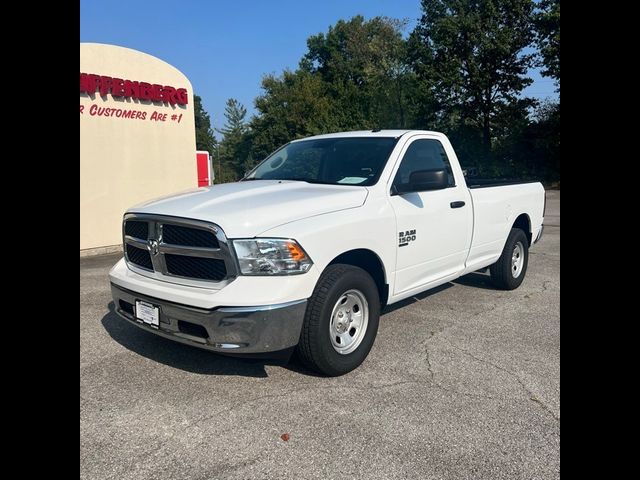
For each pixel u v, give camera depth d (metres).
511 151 36.25
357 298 3.96
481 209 5.64
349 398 3.53
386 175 4.42
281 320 3.35
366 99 44.91
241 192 4.09
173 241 3.64
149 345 4.55
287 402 3.47
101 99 10.69
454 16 36.19
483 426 3.17
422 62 37.97
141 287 3.68
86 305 6.02
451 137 37.56
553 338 4.75
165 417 3.27
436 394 3.60
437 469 2.74
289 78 52.50
